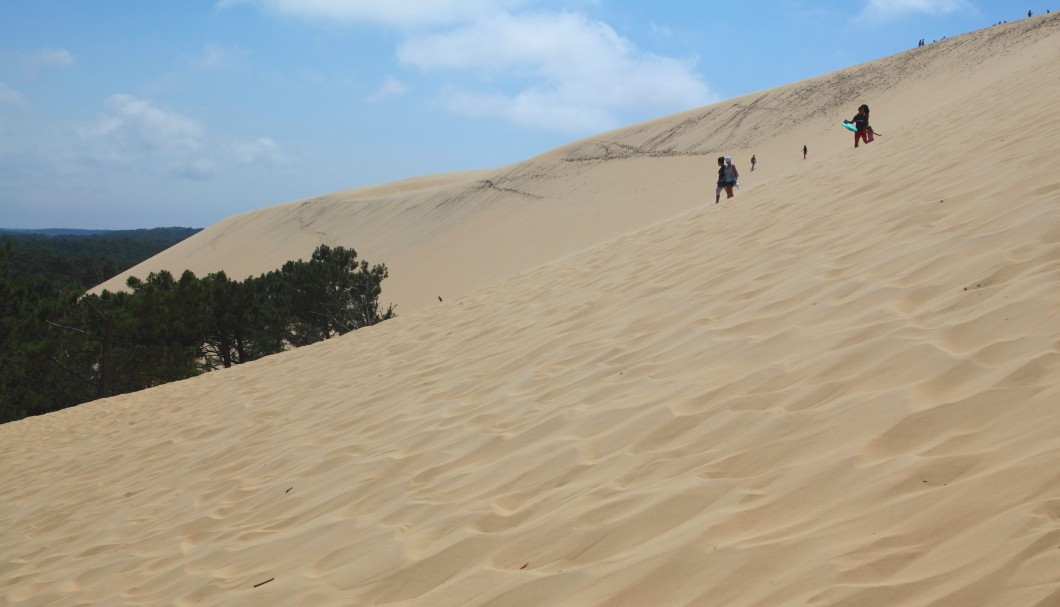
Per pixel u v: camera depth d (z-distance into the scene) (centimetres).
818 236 711
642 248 1124
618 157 6619
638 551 286
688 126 6850
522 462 432
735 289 641
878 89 5928
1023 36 5497
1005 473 236
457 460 481
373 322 3394
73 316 2416
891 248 562
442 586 322
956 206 608
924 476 257
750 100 6856
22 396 2288
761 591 230
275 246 7744
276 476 605
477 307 1154
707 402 413
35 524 725
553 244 4803
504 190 6688
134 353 2545
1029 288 382
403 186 8675
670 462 358
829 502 267
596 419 454
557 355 659
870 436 302
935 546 218
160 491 693
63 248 15250
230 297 2778
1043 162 619
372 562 371
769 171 4619
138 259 15262
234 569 436
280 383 1070
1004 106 1053
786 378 399
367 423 669
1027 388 289
